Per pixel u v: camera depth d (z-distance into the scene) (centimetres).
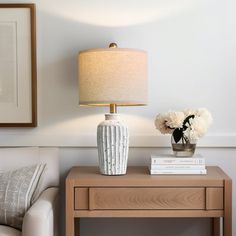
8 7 252
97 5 254
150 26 253
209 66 253
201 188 206
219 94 253
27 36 253
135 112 255
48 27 255
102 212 207
